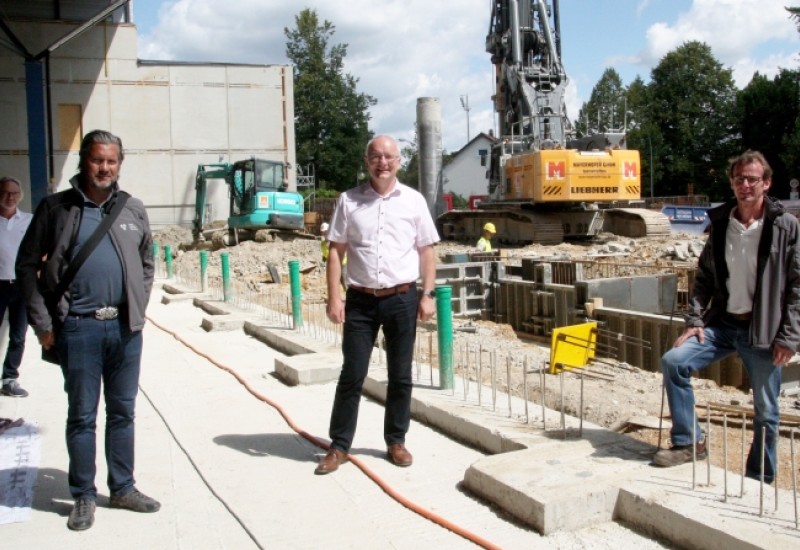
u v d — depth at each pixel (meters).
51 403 7.23
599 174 27.12
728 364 11.32
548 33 29.22
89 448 4.41
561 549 3.95
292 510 4.58
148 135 38.97
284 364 8.08
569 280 16.05
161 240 36.56
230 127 40.09
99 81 38.06
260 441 5.97
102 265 4.25
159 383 8.13
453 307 17.19
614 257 21.19
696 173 71.25
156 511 4.61
